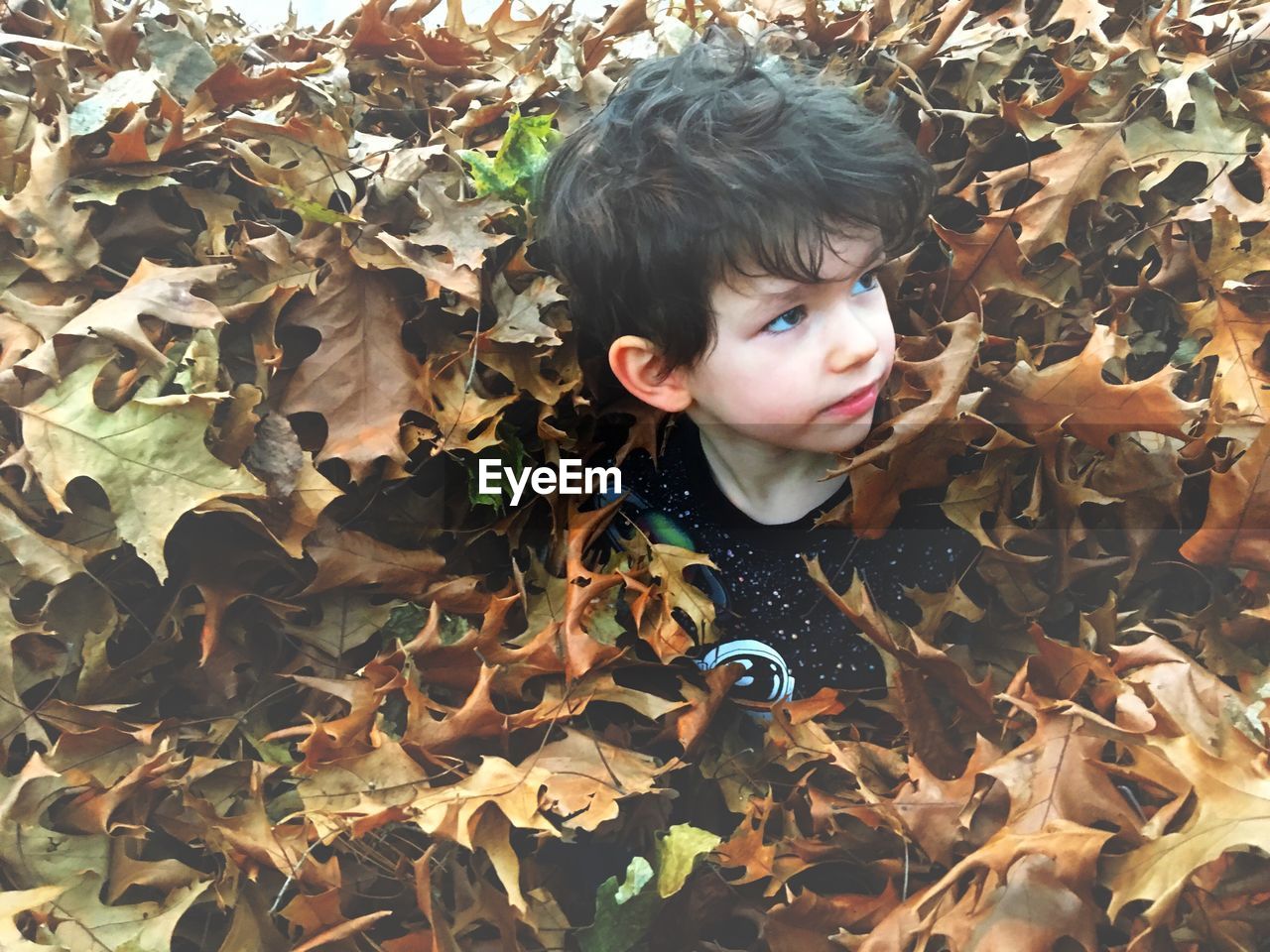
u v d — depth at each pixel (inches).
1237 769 24.3
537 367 32.2
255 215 32.5
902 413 33.4
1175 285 34.4
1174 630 32.3
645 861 28.5
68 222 29.5
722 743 33.5
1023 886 25.4
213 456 27.1
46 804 26.8
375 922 29.1
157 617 29.5
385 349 30.8
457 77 39.6
